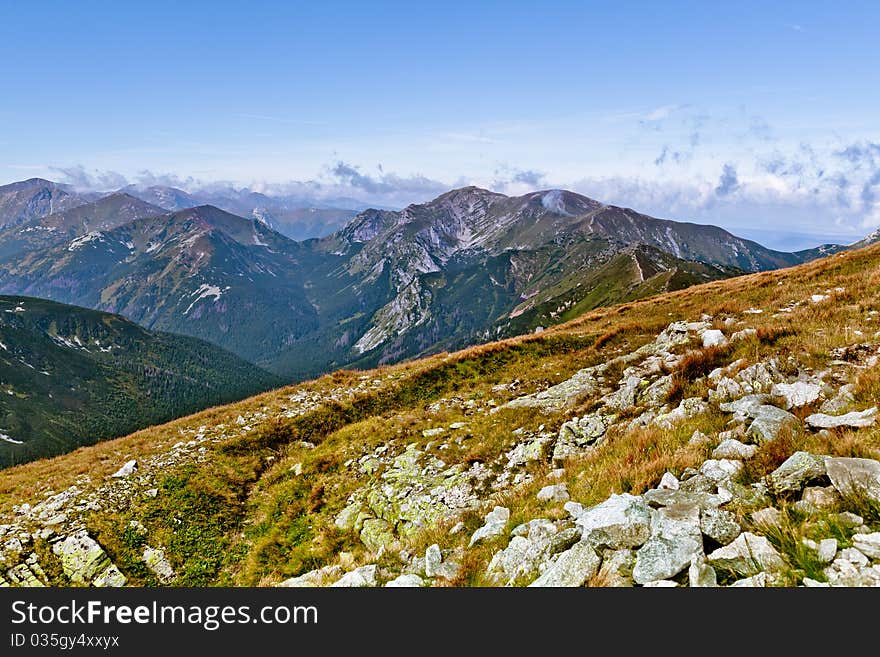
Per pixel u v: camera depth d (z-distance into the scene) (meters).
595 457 11.65
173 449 21.55
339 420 24.08
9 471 21.72
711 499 7.06
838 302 19.50
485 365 28.66
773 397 10.47
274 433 22.75
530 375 24.52
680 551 6.00
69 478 19.08
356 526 14.19
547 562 7.19
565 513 8.86
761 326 16.72
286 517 16.19
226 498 17.94
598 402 16.17
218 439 22.25
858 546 5.25
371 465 17.38
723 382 12.23
